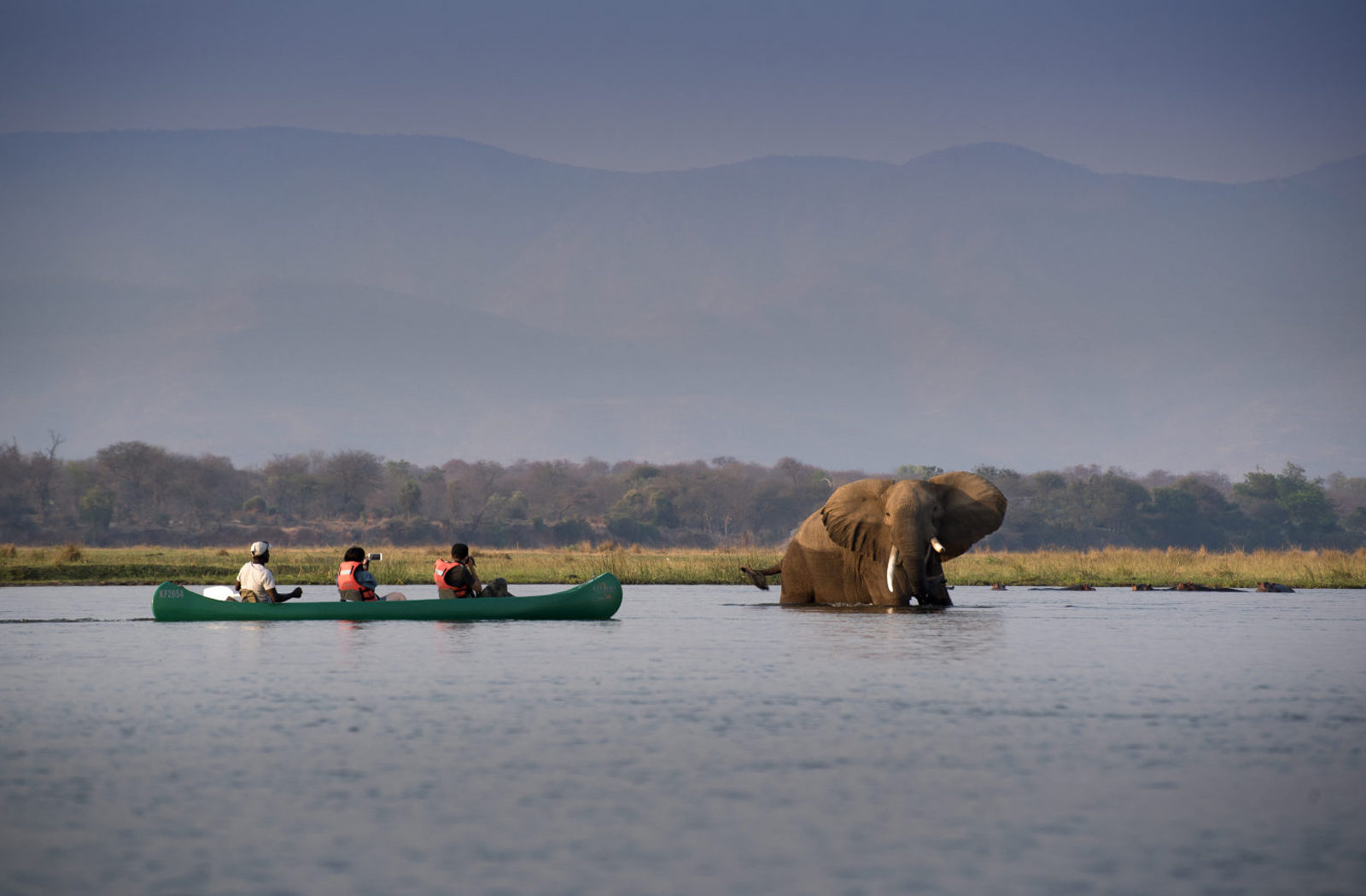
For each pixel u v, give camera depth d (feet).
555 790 115.96
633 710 154.92
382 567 520.83
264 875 93.71
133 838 102.22
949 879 92.89
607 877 93.20
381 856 97.76
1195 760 127.95
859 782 119.24
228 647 222.89
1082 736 139.13
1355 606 341.21
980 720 148.56
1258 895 89.45
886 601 319.68
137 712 153.48
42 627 263.08
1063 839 102.01
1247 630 263.49
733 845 100.42
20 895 89.61
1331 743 136.05
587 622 277.23
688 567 536.42
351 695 166.20
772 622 276.62
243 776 121.08
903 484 319.27
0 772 122.42
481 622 275.39
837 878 93.04
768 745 134.41
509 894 89.76
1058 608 326.03
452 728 143.33
